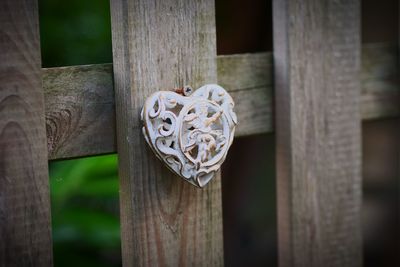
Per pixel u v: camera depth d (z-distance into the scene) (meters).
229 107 0.68
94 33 1.05
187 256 0.73
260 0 1.18
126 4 0.67
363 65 0.86
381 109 0.88
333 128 0.81
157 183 0.70
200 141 0.66
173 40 0.70
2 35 0.65
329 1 0.79
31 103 0.66
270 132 0.80
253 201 1.40
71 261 1.06
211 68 0.72
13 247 0.67
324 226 0.82
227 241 1.37
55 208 1.00
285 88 0.78
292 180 0.79
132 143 0.69
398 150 0.97
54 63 1.05
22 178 0.66
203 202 0.73
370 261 1.34
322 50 0.79
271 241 1.41
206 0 0.71
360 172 0.83
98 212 1.04
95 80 0.70
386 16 1.31
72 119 0.69
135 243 0.70
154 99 0.67
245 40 1.22
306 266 0.81
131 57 0.68
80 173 0.98
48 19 1.05
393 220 1.25
